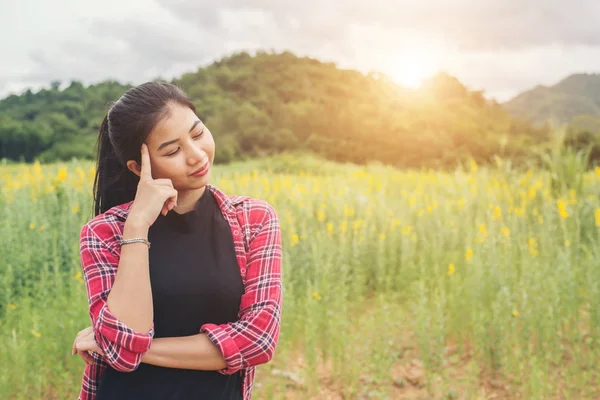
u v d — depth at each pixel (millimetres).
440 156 88875
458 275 4613
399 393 3584
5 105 124812
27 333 3811
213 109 109562
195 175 1389
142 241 1310
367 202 6758
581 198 6102
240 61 158875
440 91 134750
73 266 5250
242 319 1380
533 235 5340
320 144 92125
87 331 1385
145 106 1349
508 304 3777
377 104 117625
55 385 3510
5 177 8133
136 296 1269
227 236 1434
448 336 4320
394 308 4605
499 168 7430
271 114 113438
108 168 1562
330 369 3924
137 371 1342
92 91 118938
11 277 4539
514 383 3588
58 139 80438
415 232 6223
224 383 1389
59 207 6180
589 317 4133
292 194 6941
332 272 4820
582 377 3447
